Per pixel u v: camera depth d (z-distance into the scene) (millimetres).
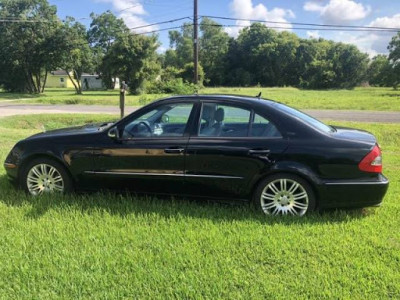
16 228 4172
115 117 19281
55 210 4656
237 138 4609
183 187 4781
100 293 3006
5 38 46906
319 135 4504
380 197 4434
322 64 88688
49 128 13859
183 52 101000
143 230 4113
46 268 3354
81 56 51312
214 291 3020
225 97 4832
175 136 4781
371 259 3531
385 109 23359
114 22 67000
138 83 49969
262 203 4605
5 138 10945
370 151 4395
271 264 3453
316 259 3529
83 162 5012
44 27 47750
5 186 5680
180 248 3693
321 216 4527
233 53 98250
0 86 53469
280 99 32906
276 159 4477
